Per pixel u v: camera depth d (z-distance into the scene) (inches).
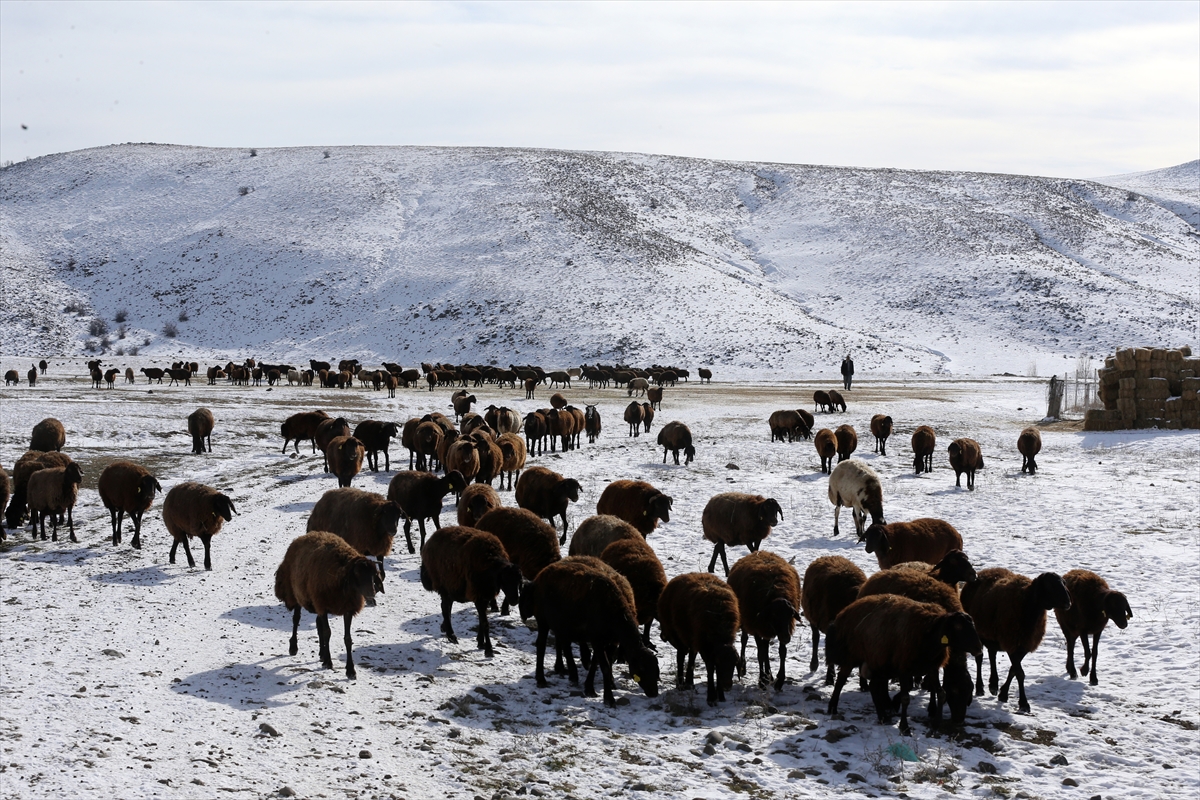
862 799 281.7
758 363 3075.8
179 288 3981.3
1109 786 297.1
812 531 675.4
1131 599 504.4
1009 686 396.5
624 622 364.8
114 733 294.5
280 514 708.0
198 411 1046.4
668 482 874.8
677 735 331.9
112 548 590.6
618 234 4301.2
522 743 315.6
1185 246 5172.2
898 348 3358.8
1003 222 4958.2
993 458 1060.5
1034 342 3503.9
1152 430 1251.8
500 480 866.8
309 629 435.8
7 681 337.4
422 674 380.5
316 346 3444.9
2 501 624.4
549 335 3294.8
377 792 271.0
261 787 267.6
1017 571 557.3
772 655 440.1
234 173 5315.0
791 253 4709.6
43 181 5364.2
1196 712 361.7
